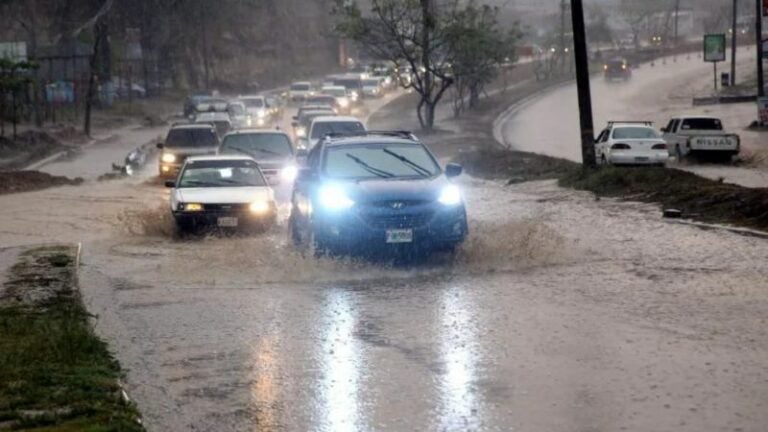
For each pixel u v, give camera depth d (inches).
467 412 596.4
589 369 677.3
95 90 5826.8
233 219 1494.8
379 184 1146.7
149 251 1374.3
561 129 4539.9
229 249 1305.4
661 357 700.0
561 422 571.2
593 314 847.1
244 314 902.4
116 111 5900.6
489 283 1015.6
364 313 887.7
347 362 719.7
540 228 1328.7
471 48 4387.3
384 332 808.9
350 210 1112.8
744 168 2679.6
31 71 5241.1
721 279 984.3
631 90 6560.0
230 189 1555.1
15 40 6250.0
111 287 1077.8
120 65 6963.6
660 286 960.9
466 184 2379.4
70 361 709.9
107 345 783.1
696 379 644.1
